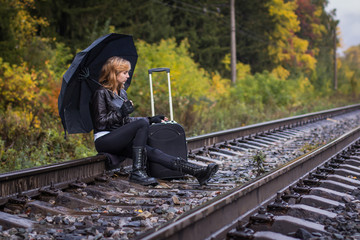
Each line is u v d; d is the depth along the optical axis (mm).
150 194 4312
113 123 4738
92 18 20781
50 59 13336
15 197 3760
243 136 8953
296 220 3045
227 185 4742
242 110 16281
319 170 5137
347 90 38500
